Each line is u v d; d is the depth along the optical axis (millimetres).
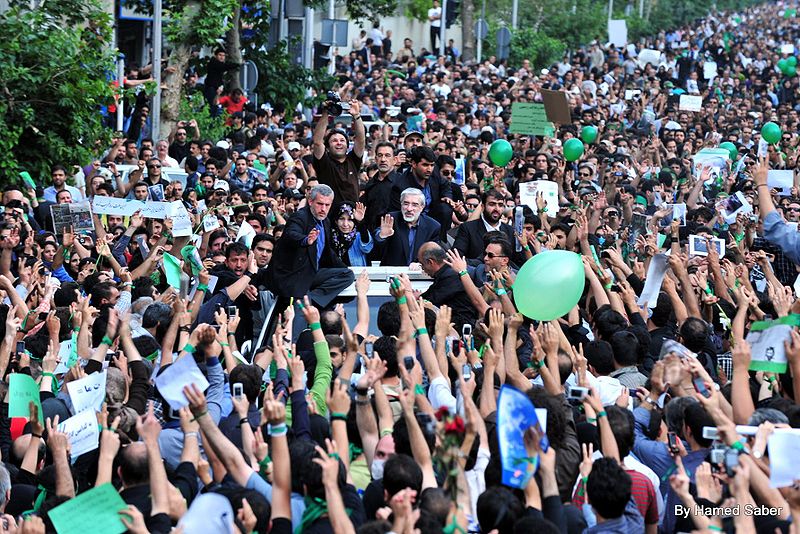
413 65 67625
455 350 14641
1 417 13273
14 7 29375
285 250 17312
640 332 15523
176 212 22156
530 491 9906
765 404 12203
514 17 84500
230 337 14789
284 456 9852
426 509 9414
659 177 37281
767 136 39531
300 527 9914
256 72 42781
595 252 21031
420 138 29562
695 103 54312
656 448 12406
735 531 9477
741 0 155375
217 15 38062
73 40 28781
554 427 11094
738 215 25859
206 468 11070
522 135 41344
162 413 13477
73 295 17797
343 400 10820
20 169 28094
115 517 9648
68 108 28625
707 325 15969
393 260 19719
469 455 11102
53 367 13906
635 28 107125
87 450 11727
